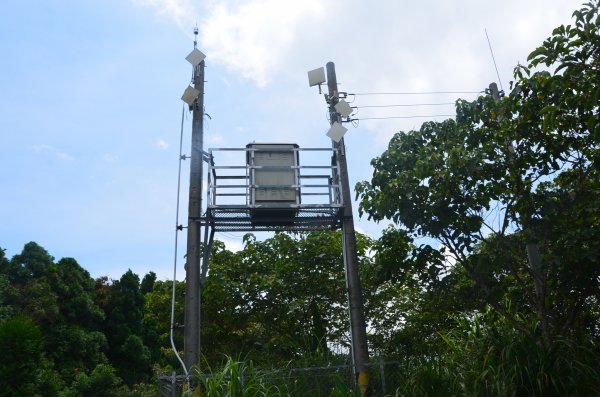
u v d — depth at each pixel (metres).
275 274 14.54
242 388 7.22
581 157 8.96
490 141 9.45
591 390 7.26
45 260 30.19
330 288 14.34
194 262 9.15
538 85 8.36
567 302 8.98
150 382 31.44
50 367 24.69
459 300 9.84
